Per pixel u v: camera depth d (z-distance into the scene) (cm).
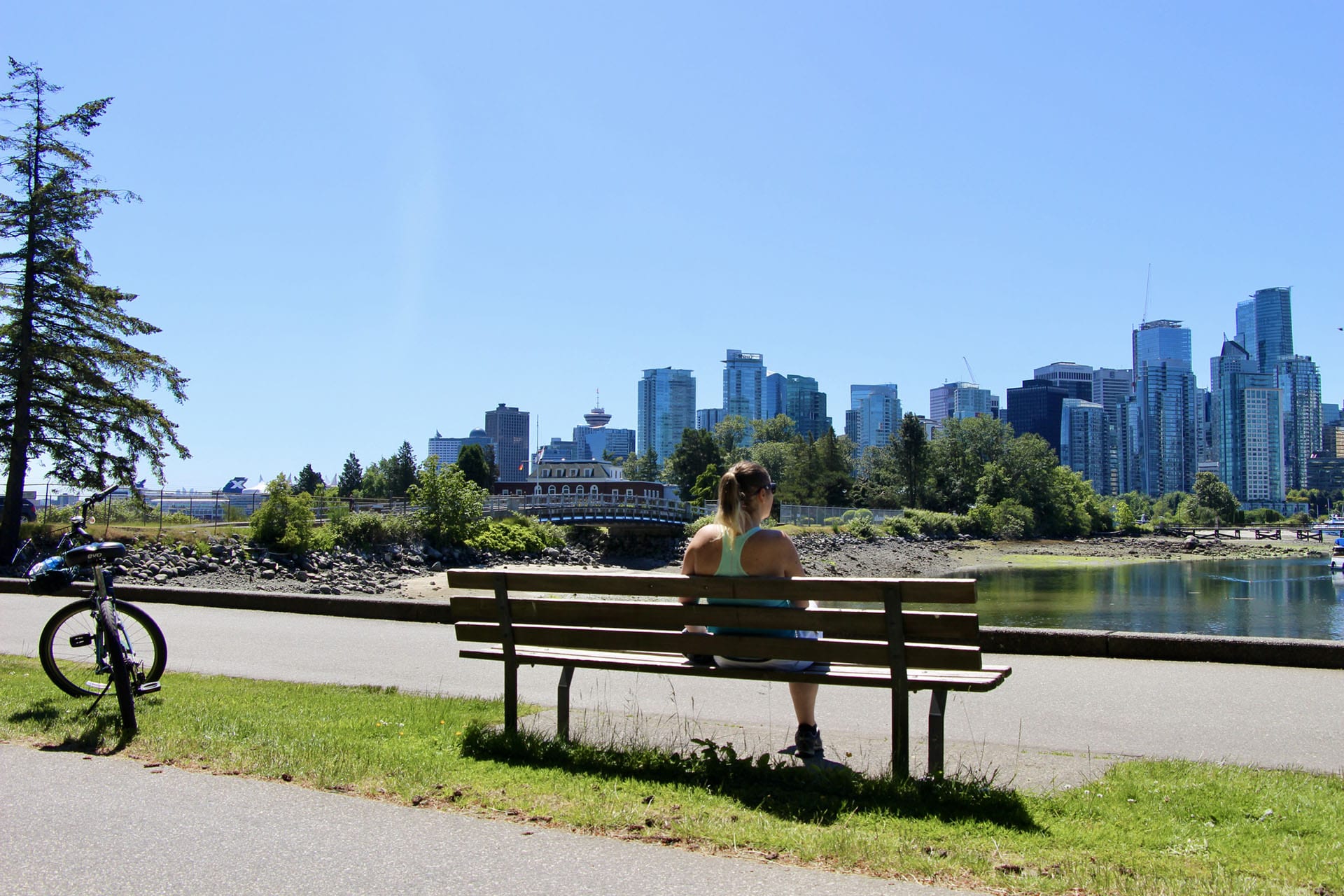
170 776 492
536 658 564
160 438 3538
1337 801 457
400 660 952
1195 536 12231
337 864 370
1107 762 554
